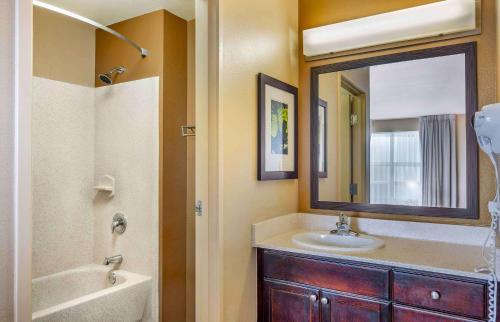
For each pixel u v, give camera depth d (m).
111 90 2.63
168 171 2.39
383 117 2.12
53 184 2.52
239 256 1.79
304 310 1.79
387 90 2.11
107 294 2.10
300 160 2.41
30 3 0.89
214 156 1.65
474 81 1.86
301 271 1.80
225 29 1.70
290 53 2.32
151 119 2.41
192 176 2.53
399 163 2.07
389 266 1.57
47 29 2.47
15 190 0.86
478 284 1.39
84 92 2.69
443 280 1.46
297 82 2.40
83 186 2.69
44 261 2.46
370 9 2.17
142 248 2.44
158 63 2.38
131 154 2.51
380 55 2.13
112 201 2.62
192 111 2.54
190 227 2.52
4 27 0.85
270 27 2.09
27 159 0.88
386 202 2.11
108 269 2.57
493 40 1.82
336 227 2.20
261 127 1.95
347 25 2.15
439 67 1.96
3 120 0.85
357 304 1.65
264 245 1.89
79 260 2.66
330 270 1.72
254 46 1.93
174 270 2.42
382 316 1.59
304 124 2.40
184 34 2.54
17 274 0.85
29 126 0.88
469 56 1.87
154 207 2.38
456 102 1.91
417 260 1.57
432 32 1.92
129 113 2.53
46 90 2.47
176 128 2.46
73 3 2.31
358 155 2.20
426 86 2.00
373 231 2.10
